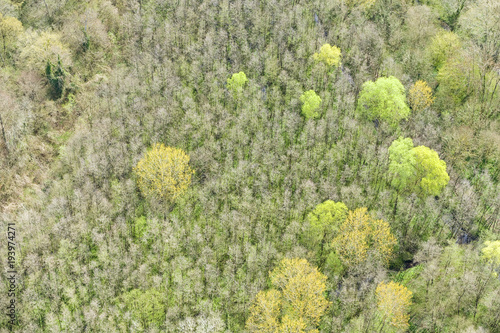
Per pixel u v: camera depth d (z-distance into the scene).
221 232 87.38
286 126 101.56
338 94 107.00
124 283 78.81
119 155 93.06
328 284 79.81
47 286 77.94
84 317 76.06
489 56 107.00
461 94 107.69
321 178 92.56
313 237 83.94
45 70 104.56
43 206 87.38
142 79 106.88
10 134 94.31
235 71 109.75
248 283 81.19
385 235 80.19
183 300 78.69
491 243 75.88
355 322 75.25
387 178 92.62
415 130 101.31
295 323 68.81
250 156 97.31
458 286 75.75
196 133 98.38
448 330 73.38
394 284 73.75
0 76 103.56
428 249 82.06
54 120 100.94
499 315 71.06
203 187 92.56
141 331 74.25
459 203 88.81
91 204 86.94
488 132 96.44
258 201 90.38
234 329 76.69
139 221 87.00
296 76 109.75
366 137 99.50
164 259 83.44
